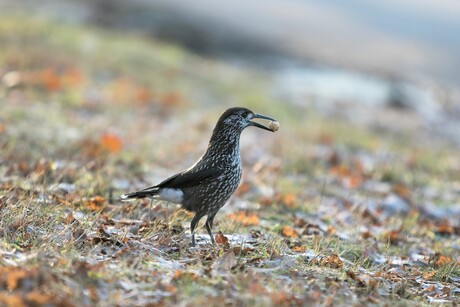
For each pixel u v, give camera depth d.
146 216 10.62
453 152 22.89
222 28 34.47
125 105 20.36
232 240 10.00
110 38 28.17
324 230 11.56
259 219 11.91
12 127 15.46
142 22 32.94
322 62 33.00
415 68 33.59
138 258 8.14
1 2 30.80
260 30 35.34
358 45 35.53
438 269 9.95
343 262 9.48
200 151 16.84
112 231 9.33
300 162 16.59
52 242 8.36
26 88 19.73
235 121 10.09
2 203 9.55
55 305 6.66
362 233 11.60
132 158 14.53
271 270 8.51
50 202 10.14
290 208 12.73
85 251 8.36
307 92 28.28
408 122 26.53
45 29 26.20
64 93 19.97
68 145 14.56
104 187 12.03
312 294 7.82
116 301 7.08
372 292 8.35
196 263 8.54
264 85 27.61
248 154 17.17
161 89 23.23
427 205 14.55
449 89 32.00
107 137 14.48
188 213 10.95
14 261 7.67
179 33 32.62
